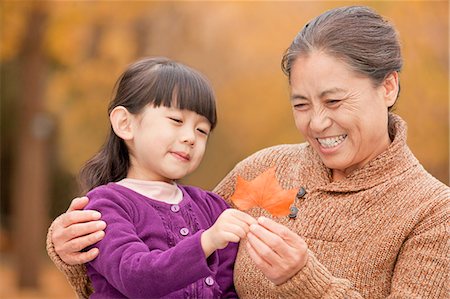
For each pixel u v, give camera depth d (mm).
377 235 2879
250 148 12391
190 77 3236
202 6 12227
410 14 10133
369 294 2854
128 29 12734
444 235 2775
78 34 12719
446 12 10211
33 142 14250
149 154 3166
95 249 2836
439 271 2744
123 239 2779
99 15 12367
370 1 10180
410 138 10375
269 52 11555
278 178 3303
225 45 12070
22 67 14016
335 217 2977
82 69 12719
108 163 3367
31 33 12852
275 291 2613
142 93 3197
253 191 2621
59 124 15000
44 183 14508
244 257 3184
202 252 2506
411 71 10219
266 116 12047
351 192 3002
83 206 2994
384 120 2939
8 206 18500
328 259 2930
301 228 3029
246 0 11555
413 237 2820
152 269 2564
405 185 2953
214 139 12664
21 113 14125
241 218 2494
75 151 13250
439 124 10422
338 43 2785
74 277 3072
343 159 2906
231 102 12164
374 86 2842
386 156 2990
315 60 2801
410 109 10328
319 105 2836
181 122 3172
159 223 3031
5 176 18328
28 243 14195
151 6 12383
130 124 3250
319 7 11258
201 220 3244
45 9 12461
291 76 2893
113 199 2994
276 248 2471
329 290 2596
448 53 10406
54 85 13000
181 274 2529
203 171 13047
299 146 3447
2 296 13273
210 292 3092
